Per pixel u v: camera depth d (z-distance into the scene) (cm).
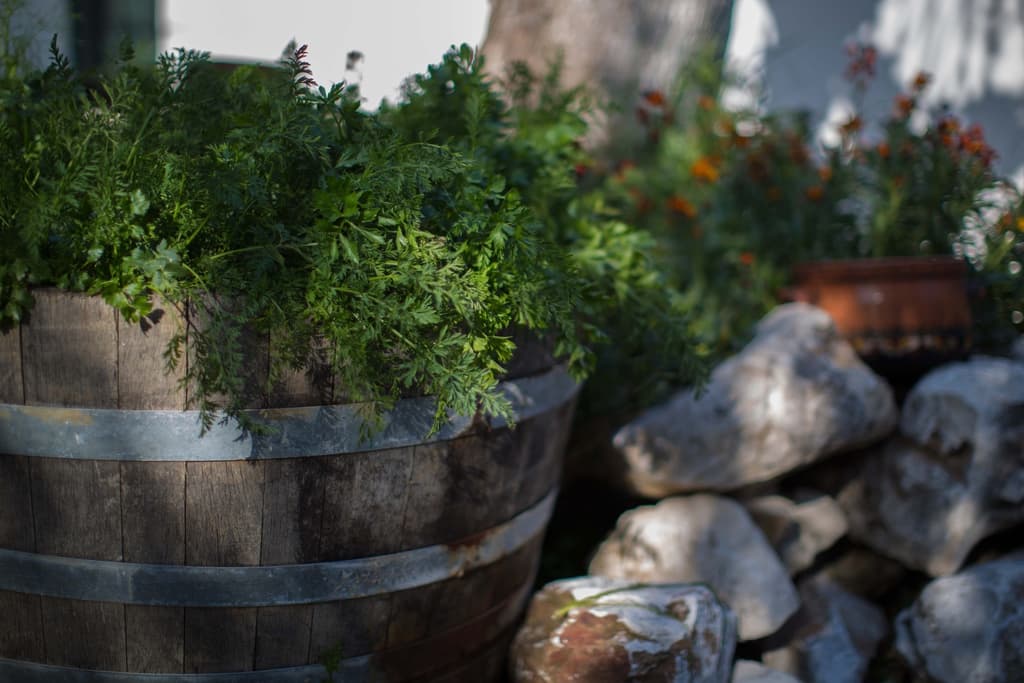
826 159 409
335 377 185
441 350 181
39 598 192
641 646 222
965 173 362
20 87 202
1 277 175
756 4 575
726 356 325
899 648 280
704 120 411
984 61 579
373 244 181
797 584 305
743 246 376
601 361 290
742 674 253
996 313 338
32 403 182
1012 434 284
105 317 176
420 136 196
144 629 192
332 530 194
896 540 301
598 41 369
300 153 188
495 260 189
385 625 207
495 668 240
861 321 312
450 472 204
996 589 264
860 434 297
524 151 250
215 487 184
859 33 582
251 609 193
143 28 485
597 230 257
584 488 316
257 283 174
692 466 291
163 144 191
